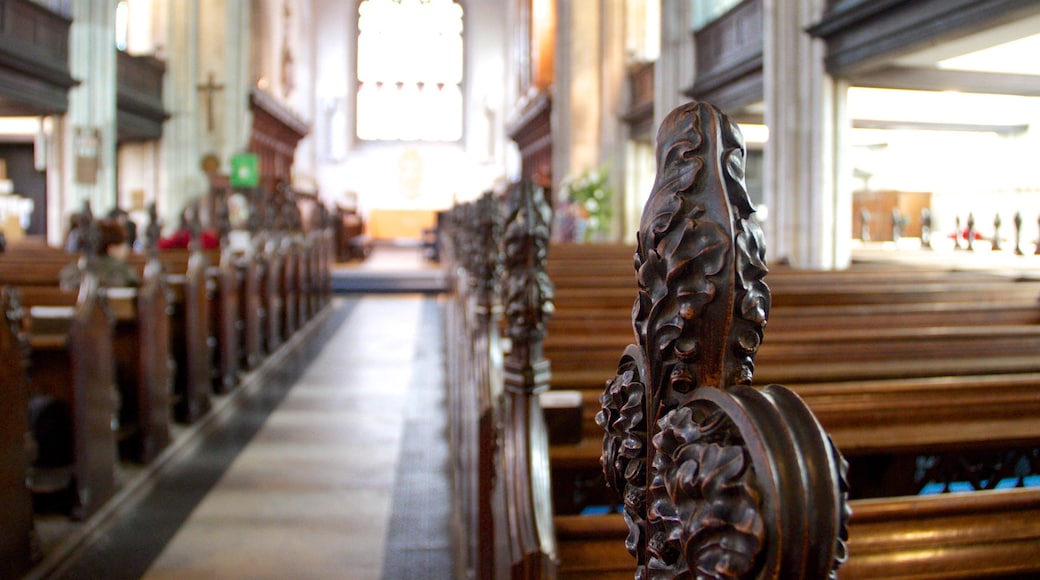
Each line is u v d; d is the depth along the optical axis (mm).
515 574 1581
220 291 6805
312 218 17672
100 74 13391
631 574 1607
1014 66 8422
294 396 7172
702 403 657
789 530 557
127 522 4129
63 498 3963
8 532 3227
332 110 28062
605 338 3301
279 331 9766
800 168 8953
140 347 4828
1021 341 3527
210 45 17562
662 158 746
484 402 2365
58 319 3996
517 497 1684
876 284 5582
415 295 16141
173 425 5805
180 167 17156
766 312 699
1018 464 3309
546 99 18438
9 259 6855
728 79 11289
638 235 766
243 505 4406
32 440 4070
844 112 8688
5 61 11148
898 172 13117
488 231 3289
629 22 16469
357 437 5824
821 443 591
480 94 28656
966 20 6441
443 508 4379
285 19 24766
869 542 1577
